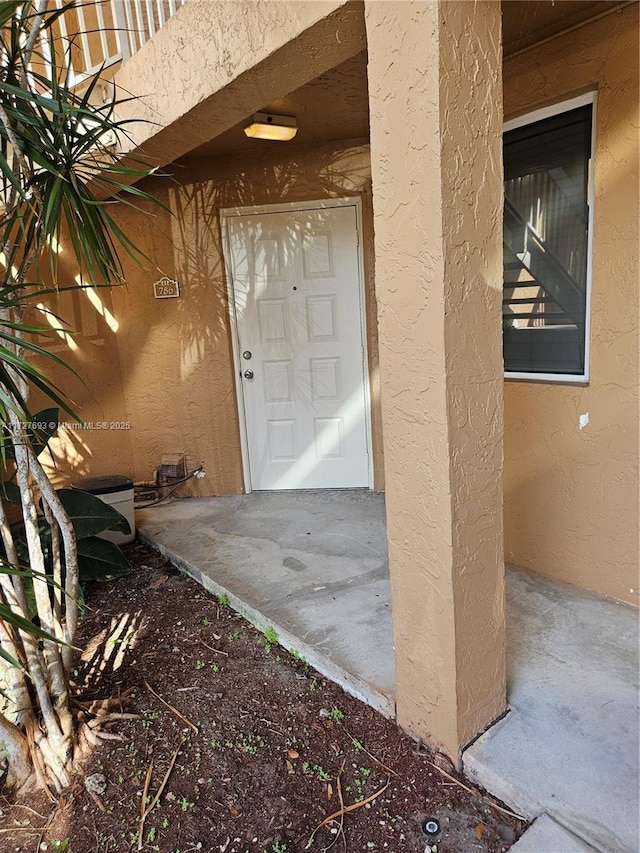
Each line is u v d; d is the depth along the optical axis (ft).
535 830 4.76
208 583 9.87
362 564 10.01
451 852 4.88
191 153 12.69
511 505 9.41
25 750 5.98
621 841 4.59
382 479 13.76
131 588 10.23
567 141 8.07
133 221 13.48
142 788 5.79
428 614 5.56
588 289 8.02
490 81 4.80
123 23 9.36
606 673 6.60
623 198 7.36
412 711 6.04
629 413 7.68
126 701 7.06
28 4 5.30
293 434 14.05
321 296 13.28
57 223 5.31
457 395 4.95
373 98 4.94
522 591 8.57
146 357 14.03
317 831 5.20
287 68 6.50
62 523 5.93
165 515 13.17
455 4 4.45
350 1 5.08
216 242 13.29
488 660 5.72
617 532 8.05
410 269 4.93
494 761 5.42
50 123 5.22
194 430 14.20
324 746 6.15
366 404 13.57
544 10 7.04
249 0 6.29
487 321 5.10
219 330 13.64
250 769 5.93
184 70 7.71
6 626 5.58
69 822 5.50
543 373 8.78
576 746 5.55
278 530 11.84
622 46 7.09
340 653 7.32
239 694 7.10
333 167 12.59
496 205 5.01
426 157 4.60
